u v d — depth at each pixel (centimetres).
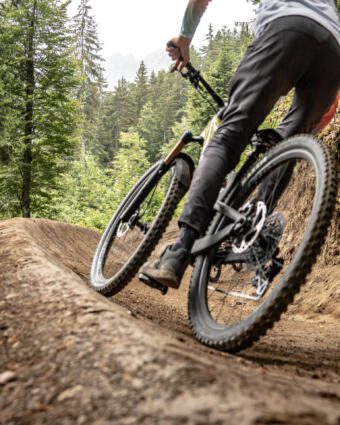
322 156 197
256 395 105
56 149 1728
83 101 4594
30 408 113
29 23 1708
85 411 106
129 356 129
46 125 1691
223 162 227
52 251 455
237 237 225
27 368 137
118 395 110
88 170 3256
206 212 224
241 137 229
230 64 2920
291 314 572
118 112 7662
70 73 1742
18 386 127
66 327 160
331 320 507
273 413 92
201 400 100
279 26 223
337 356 266
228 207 235
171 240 872
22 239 317
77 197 3069
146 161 4325
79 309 175
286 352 251
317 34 222
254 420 88
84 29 5228
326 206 181
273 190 229
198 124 2833
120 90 7800
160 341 141
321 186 188
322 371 204
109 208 2927
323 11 229
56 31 1714
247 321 192
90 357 134
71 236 711
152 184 301
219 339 201
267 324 184
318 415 94
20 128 1677
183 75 276
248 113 226
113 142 7138
